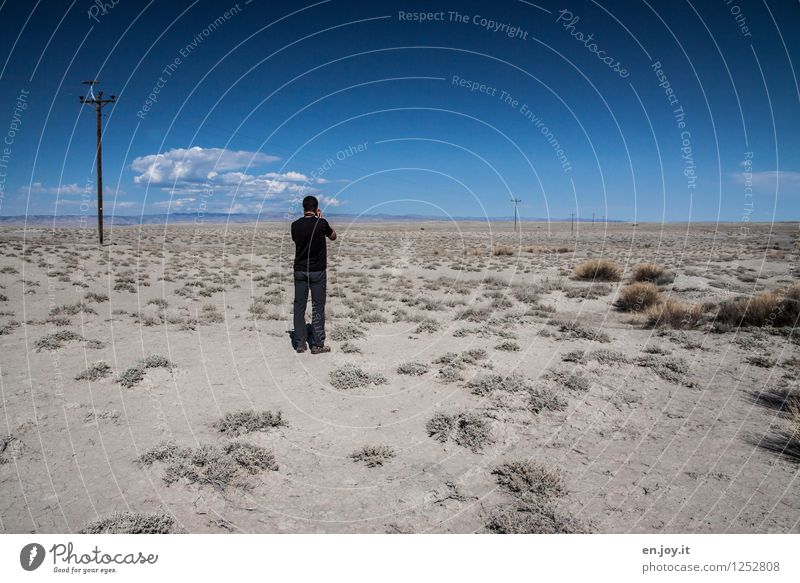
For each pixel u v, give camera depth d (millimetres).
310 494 4680
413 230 122875
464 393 7535
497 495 4691
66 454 5258
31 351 9258
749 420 6398
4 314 12625
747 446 5629
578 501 4547
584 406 6977
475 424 6172
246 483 4809
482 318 13867
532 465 5082
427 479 4984
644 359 9352
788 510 4340
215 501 4500
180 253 40094
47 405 6578
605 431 6129
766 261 36094
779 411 6684
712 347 10406
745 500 4512
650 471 5082
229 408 6719
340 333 11250
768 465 5160
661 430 6141
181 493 4598
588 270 25656
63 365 8398
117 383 7539
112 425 6023
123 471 4941
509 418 6539
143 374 7934
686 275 26094
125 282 20250
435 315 14781
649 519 4258
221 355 9406
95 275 22578
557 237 88688
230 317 13578
